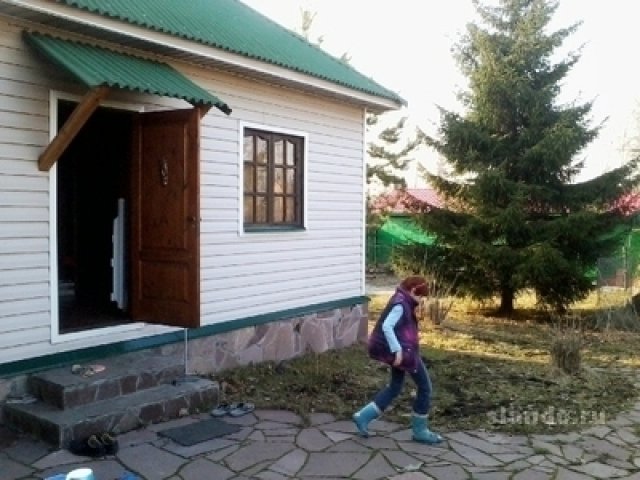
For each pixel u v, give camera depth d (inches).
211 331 264.1
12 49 193.5
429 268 497.4
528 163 475.2
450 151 500.1
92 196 301.0
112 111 230.2
